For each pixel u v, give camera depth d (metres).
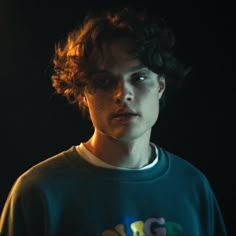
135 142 0.91
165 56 0.92
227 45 1.64
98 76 0.88
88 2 1.71
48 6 1.75
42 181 0.90
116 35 0.88
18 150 1.81
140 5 1.67
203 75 1.65
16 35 1.77
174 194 0.94
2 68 1.79
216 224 1.03
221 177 1.66
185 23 1.66
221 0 1.63
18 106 1.80
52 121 1.78
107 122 0.88
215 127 1.66
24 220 0.90
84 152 0.94
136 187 0.92
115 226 0.88
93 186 0.90
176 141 1.68
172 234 0.91
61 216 0.89
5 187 1.81
